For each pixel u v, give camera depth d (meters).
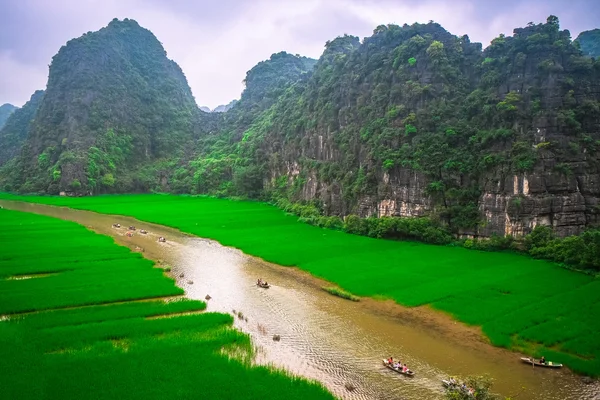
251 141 196.38
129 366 38.34
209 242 91.12
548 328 46.56
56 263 69.88
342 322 49.56
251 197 169.12
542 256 74.12
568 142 82.88
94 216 127.06
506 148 87.19
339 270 68.12
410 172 95.38
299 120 150.50
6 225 103.75
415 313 51.94
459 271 67.19
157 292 57.34
